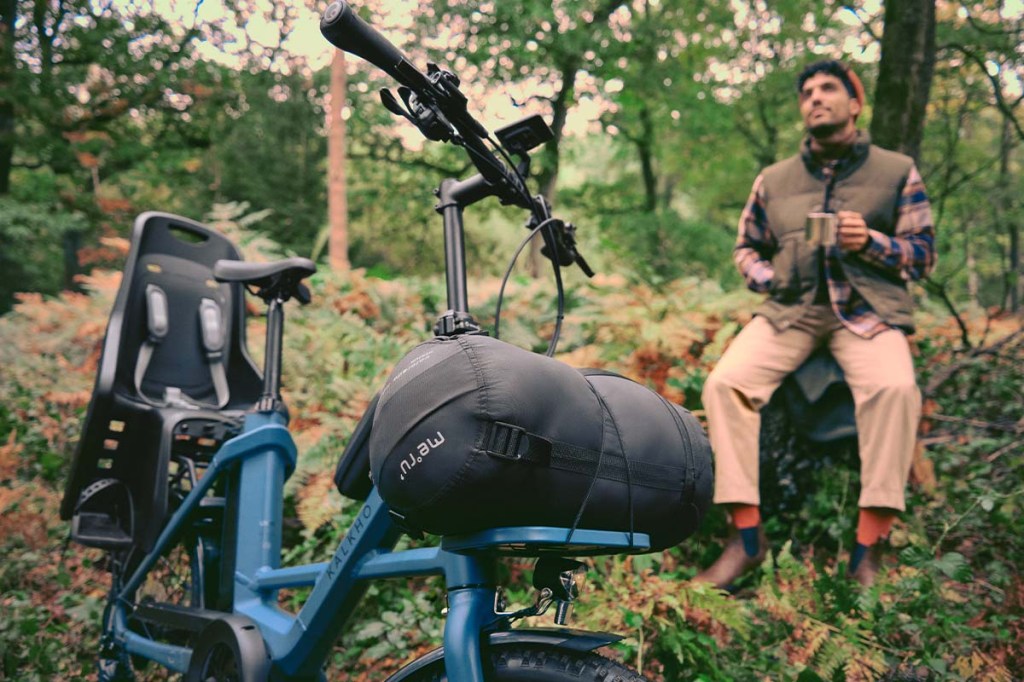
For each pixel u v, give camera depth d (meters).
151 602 2.80
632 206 20.83
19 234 14.95
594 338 4.88
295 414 4.20
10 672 3.10
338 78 11.69
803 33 14.98
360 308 5.65
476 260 21.45
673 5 16.75
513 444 1.36
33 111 15.30
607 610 2.82
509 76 16.14
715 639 2.87
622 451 1.48
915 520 3.47
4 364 6.05
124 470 3.02
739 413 3.51
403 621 3.01
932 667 2.54
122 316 3.03
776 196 3.76
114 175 17.33
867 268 3.56
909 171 3.61
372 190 20.41
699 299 4.69
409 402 1.44
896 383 3.35
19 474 5.01
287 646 2.14
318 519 3.47
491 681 1.60
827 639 2.64
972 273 12.63
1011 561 3.34
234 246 3.41
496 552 1.57
